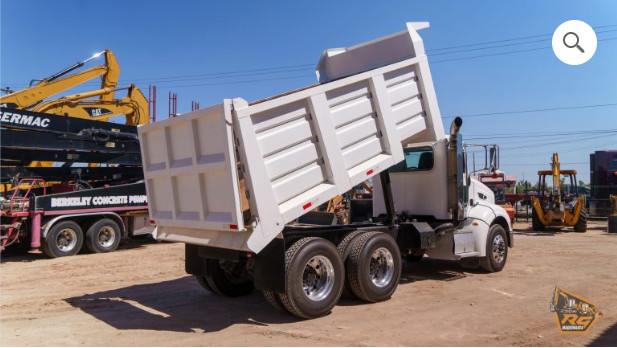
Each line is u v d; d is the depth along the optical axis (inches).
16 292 335.3
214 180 239.1
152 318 260.7
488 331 225.1
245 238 230.8
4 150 522.9
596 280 345.1
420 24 333.4
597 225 910.4
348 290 281.6
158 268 431.8
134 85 699.4
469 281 345.4
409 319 246.4
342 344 207.8
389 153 300.4
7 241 490.0
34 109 583.5
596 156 1040.8
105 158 592.7
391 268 290.2
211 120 234.2
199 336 225.5
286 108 247.6
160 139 272.4
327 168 263.9
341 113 274.1
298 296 240.2
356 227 295.9
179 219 264.2
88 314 272.4
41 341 222.1
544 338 214.4
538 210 776.3
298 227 281.1
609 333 221.5
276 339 217.2
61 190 586.2
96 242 539.2
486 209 381.7
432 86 332.2
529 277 358.3
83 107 640.4
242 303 292.4
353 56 354.0
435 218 356.5
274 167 239.9
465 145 360.2
